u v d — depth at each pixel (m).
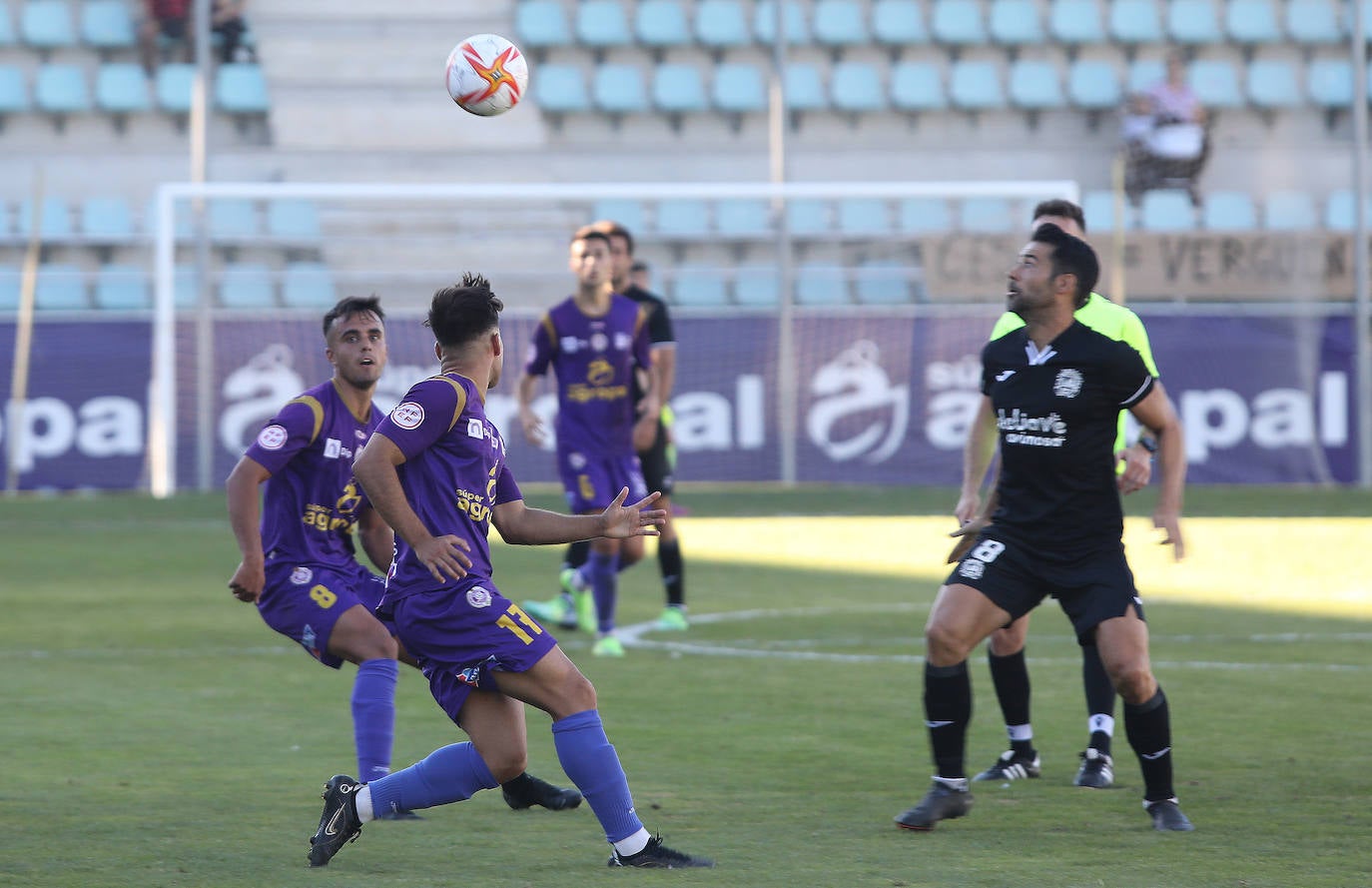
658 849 15.89
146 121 84.50
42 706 25.84
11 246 78.25
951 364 73.81
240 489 19.25
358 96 86.25
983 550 18.25
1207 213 83.31
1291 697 26.78
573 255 32.72
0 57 85.44
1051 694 27.36
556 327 32.84
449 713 16.14
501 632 15.63
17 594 40.69
